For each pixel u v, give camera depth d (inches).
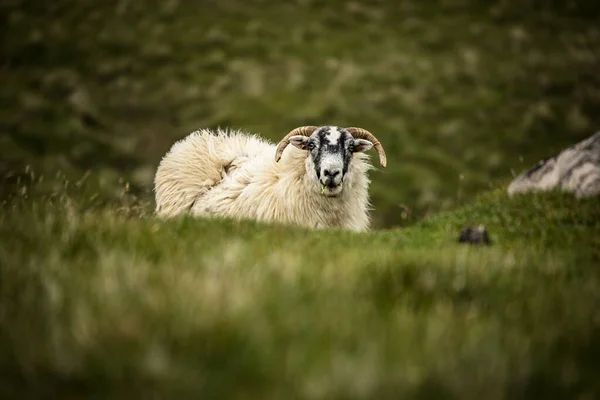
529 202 1423.5
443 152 3609.7
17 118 3774.6
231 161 1790.1
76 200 1185.4
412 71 4542.3
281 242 1045.2
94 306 693.3
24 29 4987.7
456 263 913.5
